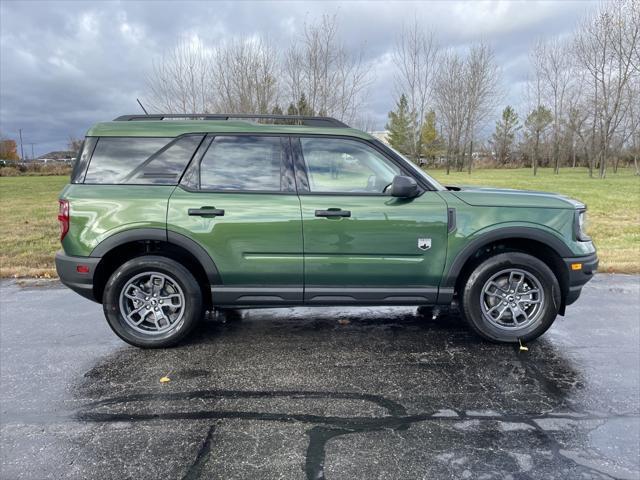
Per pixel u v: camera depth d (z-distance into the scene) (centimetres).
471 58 3662
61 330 400
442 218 344
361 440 239
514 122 6056
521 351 353
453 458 223
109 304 352
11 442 239
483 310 361
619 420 257
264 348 361
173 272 349
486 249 370
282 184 349
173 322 361
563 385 298
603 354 346
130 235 338
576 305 462
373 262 347
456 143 3981
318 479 209
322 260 346
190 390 294
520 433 244
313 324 415
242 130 354
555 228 348
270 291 352
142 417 263
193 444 237
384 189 353
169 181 346
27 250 735
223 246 342
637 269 601
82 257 340
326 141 355
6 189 2255
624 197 1609
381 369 323
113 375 315
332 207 340
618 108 2908
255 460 223
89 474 213
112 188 343
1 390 295
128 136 350
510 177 3234
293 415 264
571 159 5403
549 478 209
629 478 208
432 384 300
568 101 3491
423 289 355
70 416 264
